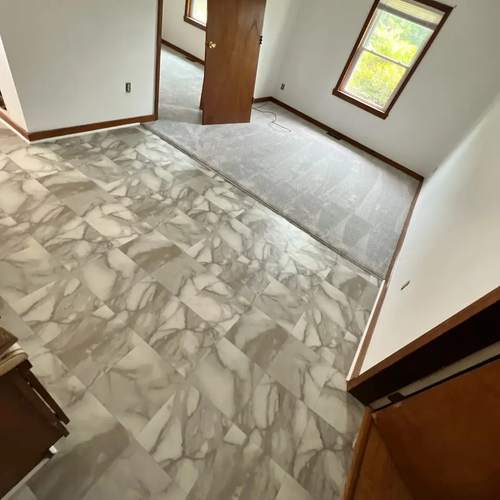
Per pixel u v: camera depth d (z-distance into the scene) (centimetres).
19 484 115
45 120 260
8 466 101
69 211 222
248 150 364
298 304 218
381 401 164
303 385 175
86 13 235
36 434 103
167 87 430
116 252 207
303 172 361
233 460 140
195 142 344
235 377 168
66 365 151
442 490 130
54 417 105
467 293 121
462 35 341
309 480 142
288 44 455
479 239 141
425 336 129
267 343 188
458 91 367
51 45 230
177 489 128
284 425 157
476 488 117
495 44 329
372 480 148
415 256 227
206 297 201
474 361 117
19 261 184
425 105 394
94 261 197
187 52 538
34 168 244
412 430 142
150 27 284
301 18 429
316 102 472
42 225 207
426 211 288
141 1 262
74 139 286
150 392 152
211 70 342
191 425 146
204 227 249
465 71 355
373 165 432
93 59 260
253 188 308
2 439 91
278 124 449
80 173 255
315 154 406
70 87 260
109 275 193
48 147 267
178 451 138
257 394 165
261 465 142
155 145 319
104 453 130
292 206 304
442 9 339
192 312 190
